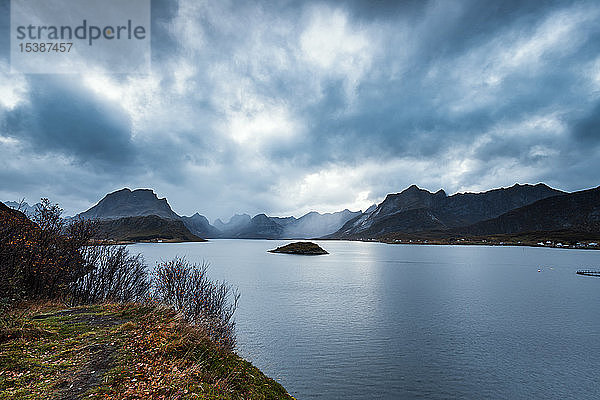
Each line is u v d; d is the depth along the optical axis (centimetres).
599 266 13775
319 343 3572
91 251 2694
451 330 4147
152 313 1564
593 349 3525
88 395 830
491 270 12162
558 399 2486
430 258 18675
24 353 1085
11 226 2092
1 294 1653
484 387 2645
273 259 17400
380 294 6838
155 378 936
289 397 1181
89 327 1396
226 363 1195
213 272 10331
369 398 2442
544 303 6000
